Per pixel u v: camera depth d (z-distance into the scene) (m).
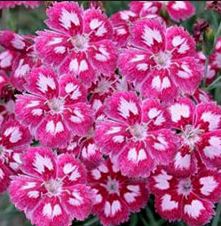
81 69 0.29
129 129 0.28
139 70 0.29
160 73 0.29
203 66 0.31
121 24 0.34
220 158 0.28
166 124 0.28
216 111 0.29
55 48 0.30
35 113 0.29
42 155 0.28
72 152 0.29
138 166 0.28
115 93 0.29
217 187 0.29
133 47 0.30
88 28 0.30
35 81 0.29
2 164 0.29
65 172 0.28
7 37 0.32
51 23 0.30
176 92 0.29
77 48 0.30
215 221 0.30
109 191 0.30
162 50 0.30
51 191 0.28
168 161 0.28
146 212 0.32
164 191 0.29
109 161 0.30
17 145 0.29
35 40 0.30
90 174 0.30
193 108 0.29
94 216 0.33
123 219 0.30
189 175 0.29
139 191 0.30
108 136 0.28
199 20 0.35
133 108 0.28
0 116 0.32
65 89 0.29
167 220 0.32
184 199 0.29
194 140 0.28
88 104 0.29
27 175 0.28
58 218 0.27
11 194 0.27
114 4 0.42
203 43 0.34
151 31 0.30
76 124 0.29
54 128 0.28
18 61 0.33
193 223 0.29
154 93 0.29
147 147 0.28
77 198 0.28
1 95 0.33
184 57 0.30
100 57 0.30
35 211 0.27
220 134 0.28
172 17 0.36
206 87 0.34
